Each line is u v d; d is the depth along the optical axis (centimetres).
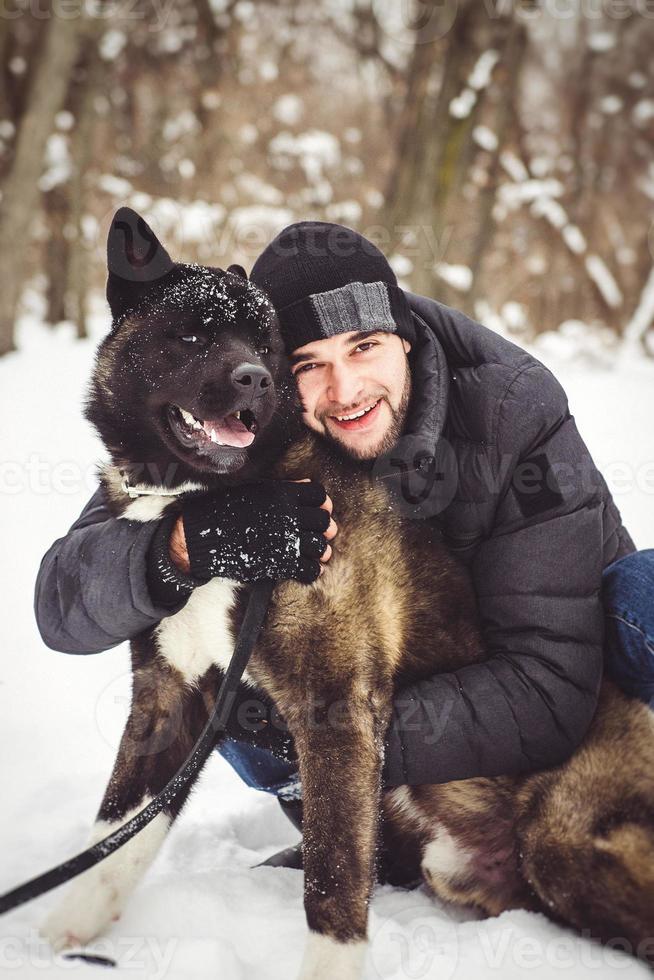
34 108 1072
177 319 231
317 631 222
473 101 1146
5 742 308
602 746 215
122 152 1555
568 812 207
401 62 1492
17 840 246
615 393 1003
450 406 244
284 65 1644
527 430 231
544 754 216
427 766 220
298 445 249
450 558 244
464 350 253
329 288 246
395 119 1570
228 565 212
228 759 257
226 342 229
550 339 1482
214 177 1619
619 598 227
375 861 208
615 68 1711
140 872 219
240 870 238
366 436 246
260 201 1628
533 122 1700
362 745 214
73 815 262
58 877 178
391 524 238
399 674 235
